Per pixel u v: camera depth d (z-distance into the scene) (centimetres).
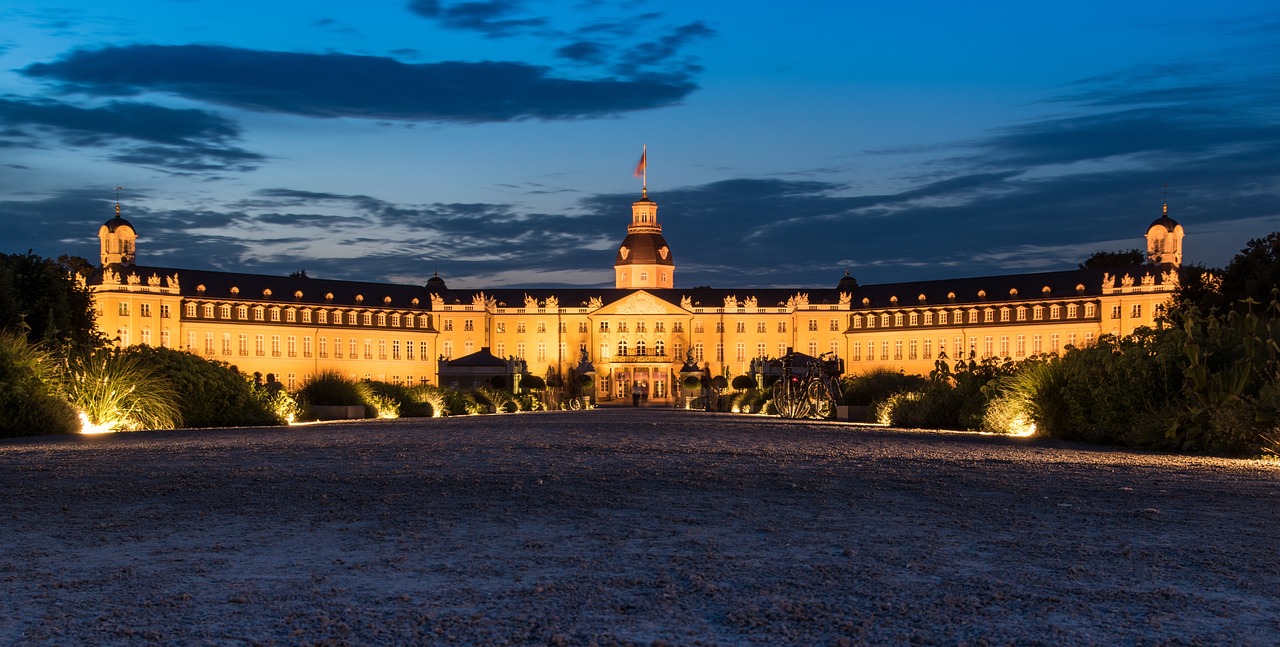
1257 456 2350
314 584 977
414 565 1057
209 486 1689
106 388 3856
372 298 17650
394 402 6103
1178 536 1224
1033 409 3400
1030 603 902
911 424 4381
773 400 6850
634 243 19638
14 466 2053
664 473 1908
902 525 1301
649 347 18375
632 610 880
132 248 15825
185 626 835
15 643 790
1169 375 2853
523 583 977
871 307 17538
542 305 18450
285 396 5031
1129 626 831
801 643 788
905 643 787
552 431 3547
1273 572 1023
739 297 18625
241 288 16225
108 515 1384
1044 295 15675
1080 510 1434
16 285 6022
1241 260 6412
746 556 1098
